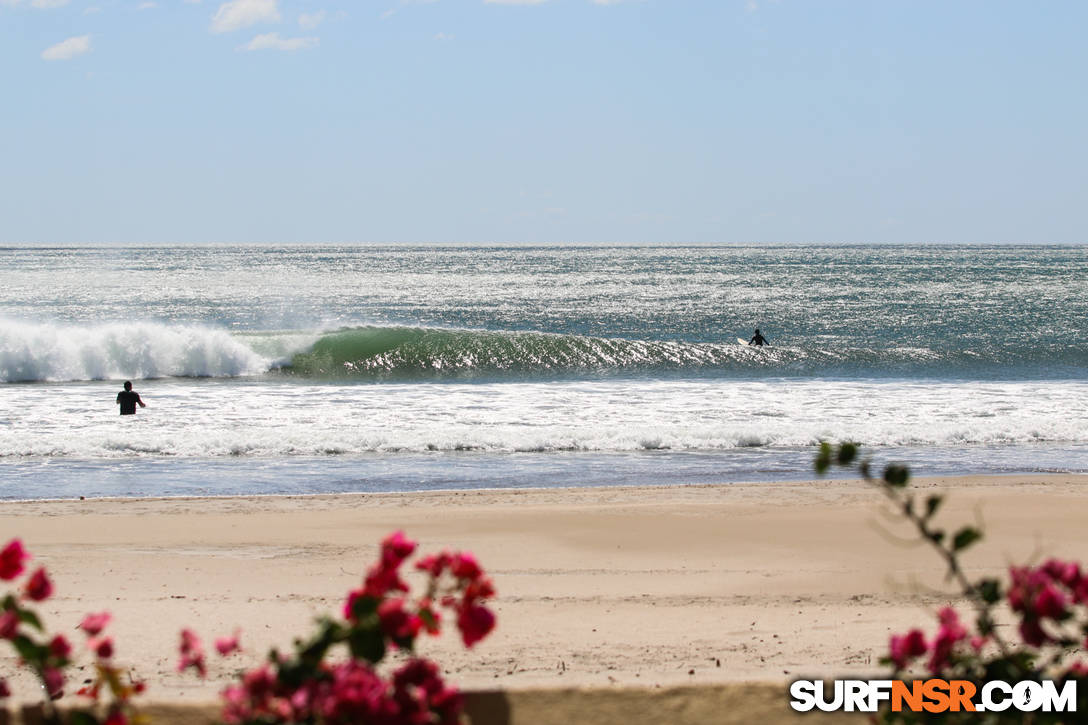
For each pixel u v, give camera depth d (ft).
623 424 260.42
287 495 180.04
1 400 296.71
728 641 90.63
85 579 118.93
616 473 205.77
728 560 132.05
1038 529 150.00
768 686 54.19
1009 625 92.38
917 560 131.34
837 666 80.38
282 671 40.27
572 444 232.12
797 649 87.45
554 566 128.77
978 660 47.55
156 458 216.13
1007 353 456.04
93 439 225.56
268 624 97.40
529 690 53.52
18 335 362.53
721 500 173.58
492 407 287.07
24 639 41.32
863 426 252.42
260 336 424.46
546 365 413.18
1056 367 419.54
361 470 206.18
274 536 146.51
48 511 164.04
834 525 153.28
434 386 338.95
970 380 370.94
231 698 40.52
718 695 53.78
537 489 184.34
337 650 83.71
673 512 163.02
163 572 123.44
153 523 155.12
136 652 85.92
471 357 414.62
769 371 403.54
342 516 161.07
